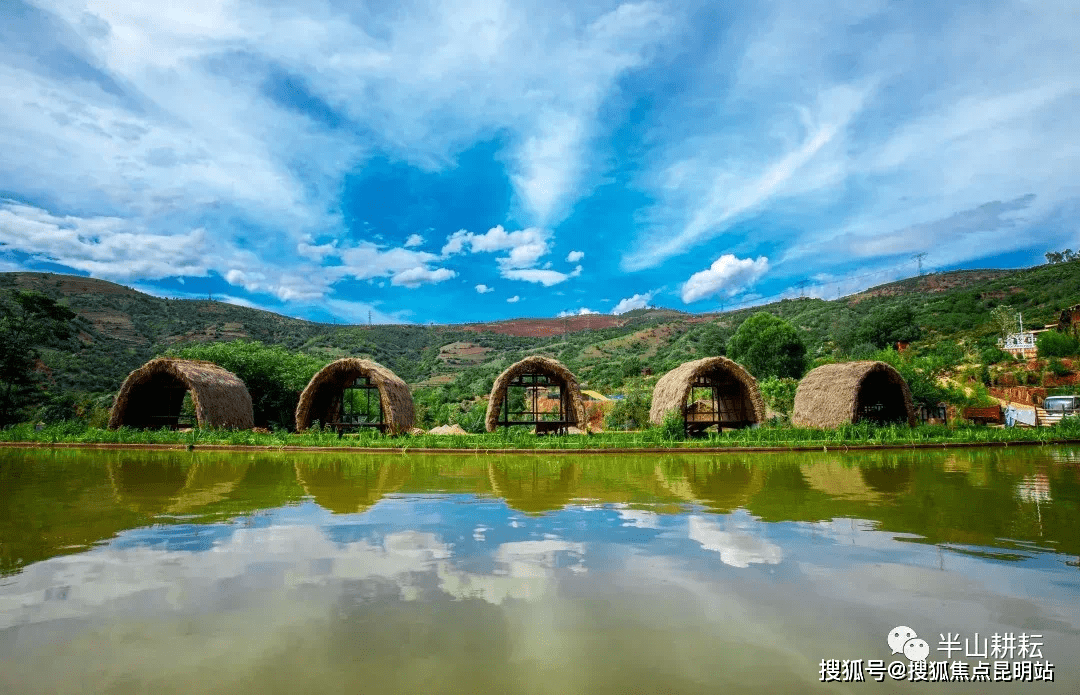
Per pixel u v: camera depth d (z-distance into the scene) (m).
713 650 2.93
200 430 17.58
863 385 20.25
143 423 21.08
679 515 6.18
